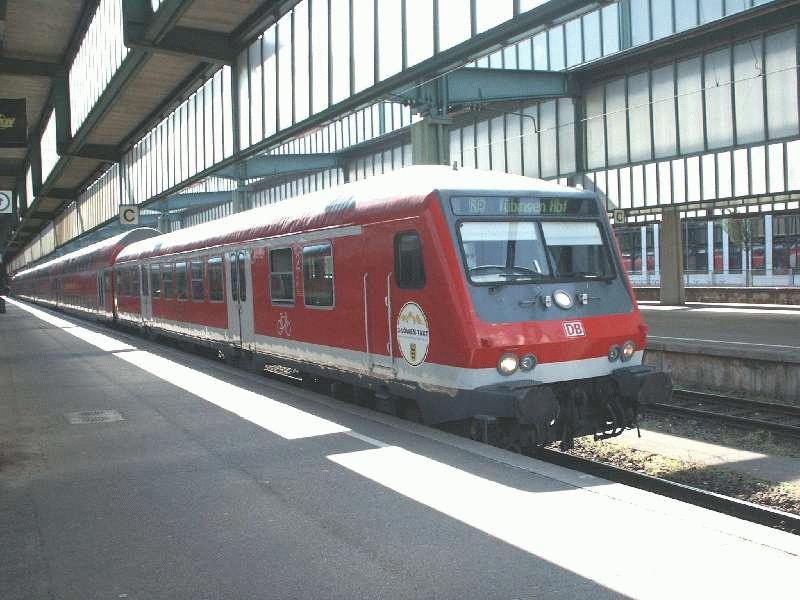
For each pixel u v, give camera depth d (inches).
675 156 979.3
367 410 354.3
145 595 160.1
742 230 2150.6
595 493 218.5
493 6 475.5
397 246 319.0
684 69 961.5
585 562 170.1
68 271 1395.2
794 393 453.7
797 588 154.0
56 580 168.4
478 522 197.9
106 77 898.7
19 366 575.5
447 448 276.7
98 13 930.7
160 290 723.4
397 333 322.7
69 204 2049.7
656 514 199.9
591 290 316.8
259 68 772.6
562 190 327.0
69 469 263.3
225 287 536.7
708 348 508.7
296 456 271.1
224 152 868.0
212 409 369.1
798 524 227.1
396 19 564.7
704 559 169.6
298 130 703.1
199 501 222.7
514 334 288.5
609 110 1047.0
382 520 201.9
